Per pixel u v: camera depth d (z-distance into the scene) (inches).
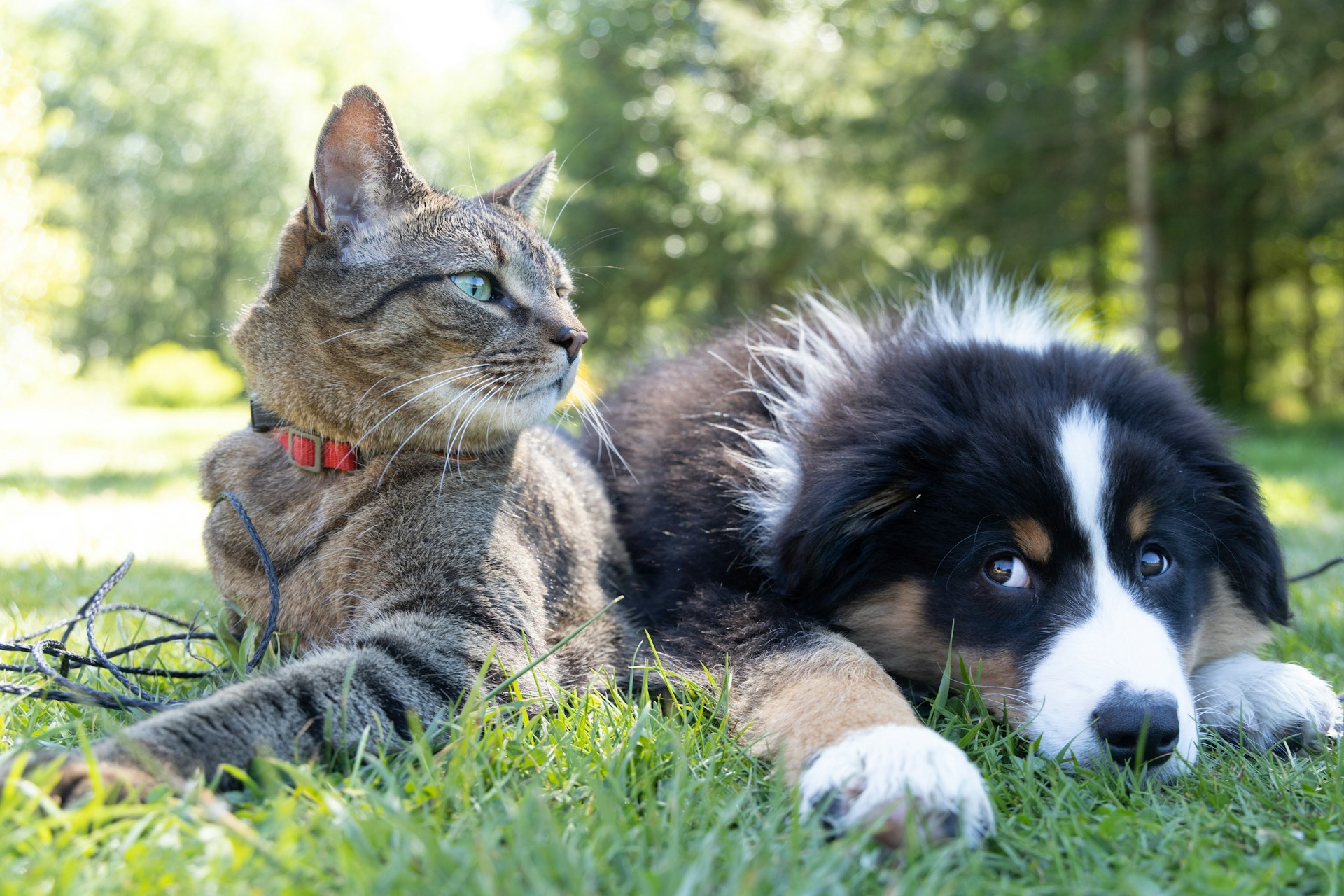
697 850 19.8
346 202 26.0
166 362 195.2
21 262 115.6
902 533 25.8
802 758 22.2
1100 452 25.1
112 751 20.8
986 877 20.1
